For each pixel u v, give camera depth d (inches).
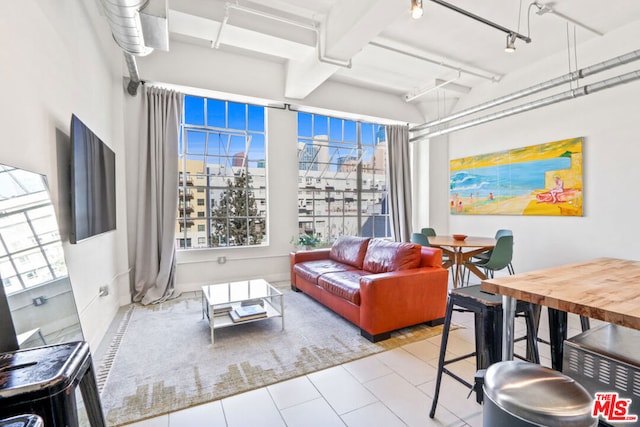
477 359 60.2
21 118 60.4
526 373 35.4
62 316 61.3
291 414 67.0
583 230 154.8
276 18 119.4
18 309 48.0
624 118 140.7
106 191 111.1
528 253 178.7
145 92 151.5
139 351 95.8
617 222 143.3
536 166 174.1
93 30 109.5
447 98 224.1
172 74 153.8
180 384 77.9
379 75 190.9
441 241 163.6
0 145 53.2
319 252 170.2
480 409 68.0
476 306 58.2
